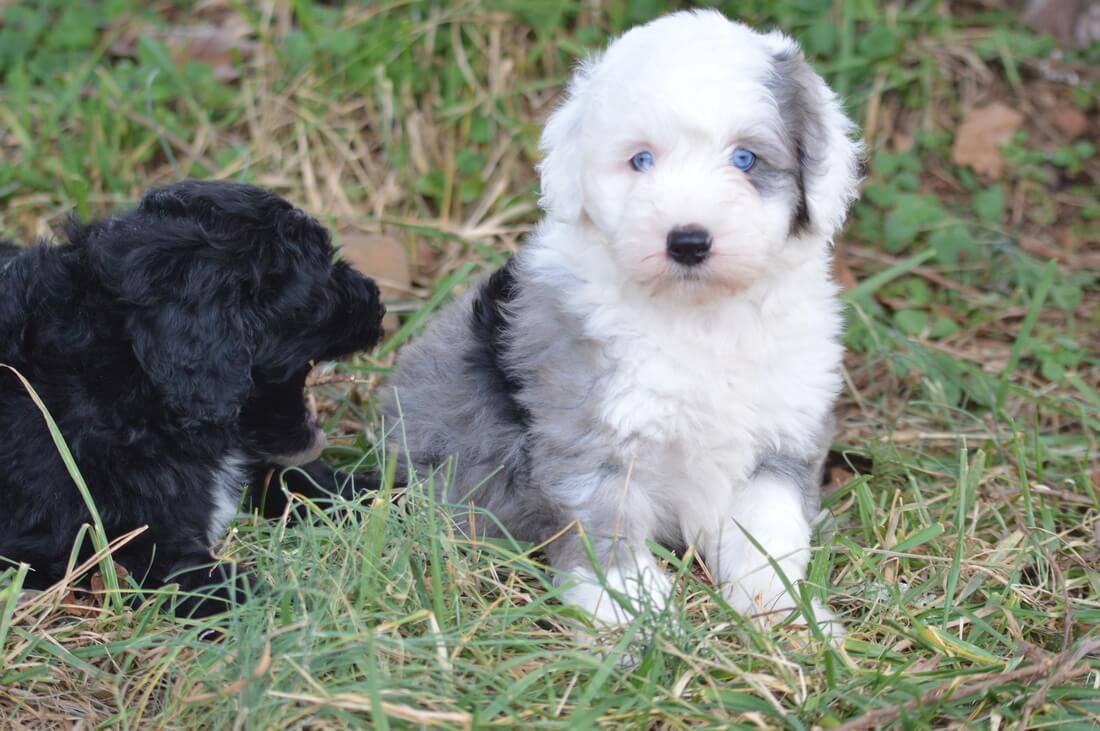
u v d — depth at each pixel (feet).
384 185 24.14
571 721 11.39
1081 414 18.62
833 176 13.76
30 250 14.80
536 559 14.71
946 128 25.59
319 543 14.24
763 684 12.13
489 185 24.22
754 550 14.06
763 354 13.89
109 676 12.65
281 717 11.41
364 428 18.29
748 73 13.08
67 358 13.94
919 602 14.30
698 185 12.64
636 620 12.26
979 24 27.20
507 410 14.56
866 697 12.16
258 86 25.12
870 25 26.27
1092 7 26.81
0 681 12.57
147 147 23.89
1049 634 13.83
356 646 12.00
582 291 13.85
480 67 25.64
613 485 13.83
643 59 13.33
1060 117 25.58
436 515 14.33
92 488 13.88
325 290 14.52
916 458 18.10
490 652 12.57
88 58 25.82
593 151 13.43
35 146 23.98
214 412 13.60
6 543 13.91
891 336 20.11
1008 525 16.37
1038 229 24.34
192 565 14.14
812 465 14.74
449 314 16.34
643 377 13.58
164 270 13.65
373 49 25.17
